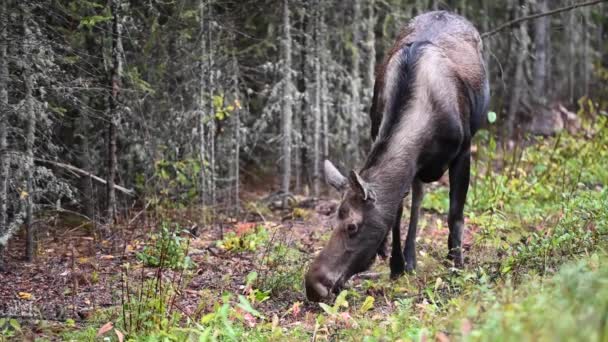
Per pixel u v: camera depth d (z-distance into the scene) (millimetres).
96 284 8844
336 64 14273
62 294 8461
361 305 7719
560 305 4883
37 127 10875
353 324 6766
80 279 8992
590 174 13594
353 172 7250
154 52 12016
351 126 14734
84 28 11242
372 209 7484
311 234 11102
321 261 7395
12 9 9305
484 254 9242
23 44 9164
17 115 9750
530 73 19500
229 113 12898
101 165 12586
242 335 6715
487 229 10297
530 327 4598
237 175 12867
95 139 12531
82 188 12398
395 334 6152
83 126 11938
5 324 7285
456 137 8219
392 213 7629
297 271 8766
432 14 9469
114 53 10820
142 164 12648
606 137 15438
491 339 4703
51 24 11188
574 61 21562
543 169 13703
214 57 12477
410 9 15883
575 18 20297
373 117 9180
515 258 7867
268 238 10852
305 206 13375
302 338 6734
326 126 14414
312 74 14312
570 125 18078
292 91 13508
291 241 10656
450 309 6273
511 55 18641
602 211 9055
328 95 14609
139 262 9703
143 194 12266
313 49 13930
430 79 8164
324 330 6742
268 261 9281
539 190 12555
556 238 8156
